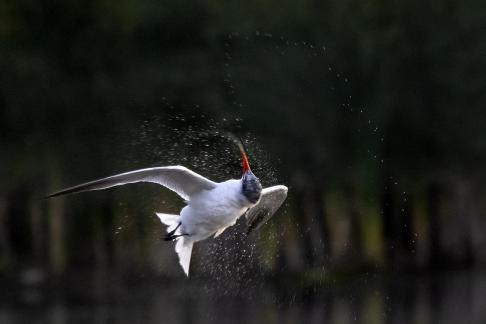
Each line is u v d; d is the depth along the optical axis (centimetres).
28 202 2950
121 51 3044
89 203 2797
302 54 2902
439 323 2102
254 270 2544
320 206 2927
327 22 2925
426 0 2986
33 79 2939
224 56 2966
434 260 3203
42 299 2661
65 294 2731
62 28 2981
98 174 2812
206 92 2870
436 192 3272
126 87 2927
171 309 2392
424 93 3045
